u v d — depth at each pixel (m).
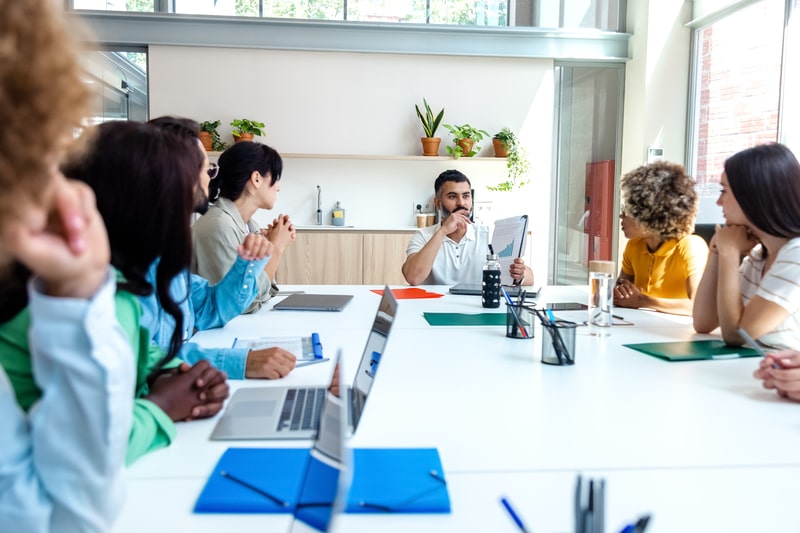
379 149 5.55
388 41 5.46
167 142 1.02
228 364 1.41
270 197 2.62
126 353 0.61
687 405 1.24
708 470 0.94
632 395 1.31
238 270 1.95
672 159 5.54
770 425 1.13
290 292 2.81
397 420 1.15
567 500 0.84
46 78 0.41
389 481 0.88
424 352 1.69
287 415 1.15
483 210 5.68
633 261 2.69
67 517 0.62
